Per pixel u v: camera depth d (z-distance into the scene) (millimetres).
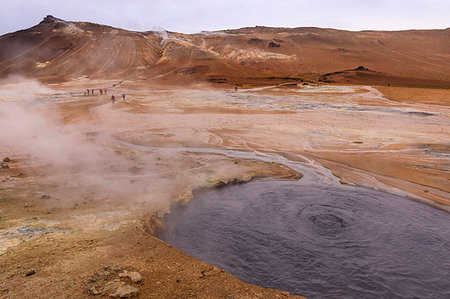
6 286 4406
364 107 30328
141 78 69500
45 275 4688
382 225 7641
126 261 5207
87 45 92625
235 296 4551
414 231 7371
